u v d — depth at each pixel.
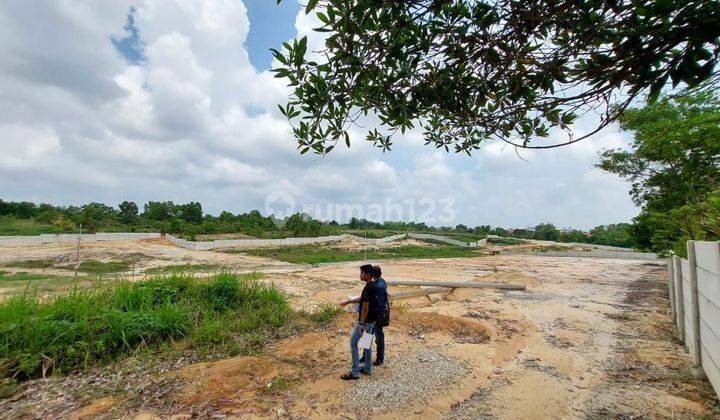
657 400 4.29
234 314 7.51
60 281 11.84
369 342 4.97
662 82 2.10
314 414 3.94
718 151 10.34
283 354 5.70
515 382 4.88
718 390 4.19
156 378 4.71
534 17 2.38
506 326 7.77
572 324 7.96
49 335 5.28
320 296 10.60
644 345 6.42
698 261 5.08
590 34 2.29
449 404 4.23
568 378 5.04
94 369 4.98
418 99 2.97
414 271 19.92
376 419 3.87
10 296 6.90
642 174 16.06
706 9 1.80
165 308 6.73
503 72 2.76
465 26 2.55
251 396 4.29
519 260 29.86
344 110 2.88
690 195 12.88
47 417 3.77
